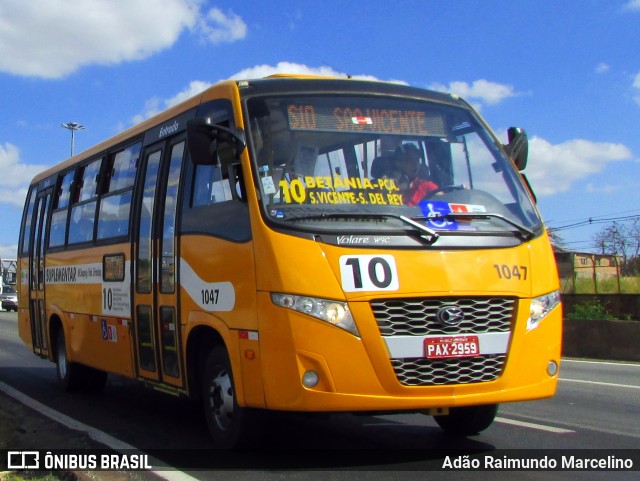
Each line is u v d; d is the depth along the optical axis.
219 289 6.73
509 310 6.30
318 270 5.92
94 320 10.02
